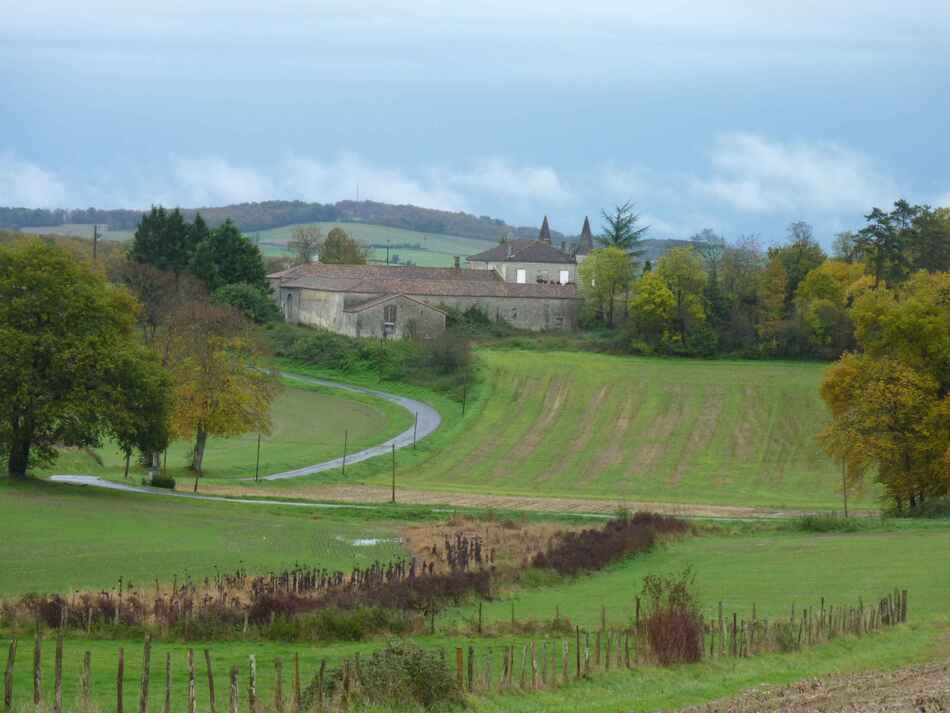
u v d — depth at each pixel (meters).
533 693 37.06
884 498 105.88
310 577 61.25
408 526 93.62
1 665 40.19
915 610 55.50
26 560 66.50
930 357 103.44
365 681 35.12
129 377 98.19
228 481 121.00
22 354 94.19
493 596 60.72
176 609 50.22
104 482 109.62
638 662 41.94
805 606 57.03
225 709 34.59
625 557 75.75
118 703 32.44
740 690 37.47
